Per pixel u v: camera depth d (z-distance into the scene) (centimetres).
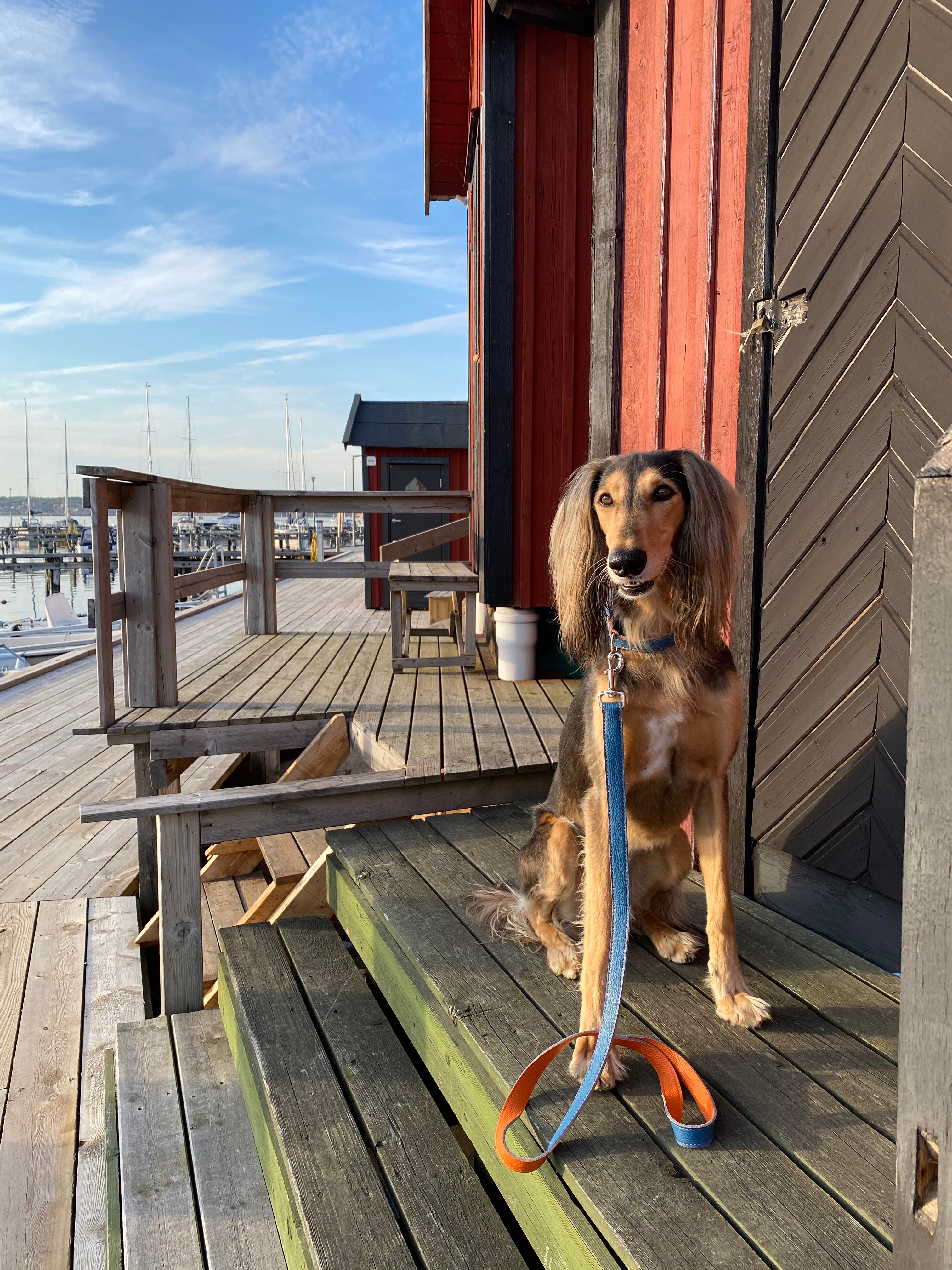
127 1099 271
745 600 258
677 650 193
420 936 238
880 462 209
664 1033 190
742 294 270
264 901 343
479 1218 176
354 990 264
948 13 182
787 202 236
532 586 519
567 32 460
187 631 1207
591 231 494
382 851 301
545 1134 159
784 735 247
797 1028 192
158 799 307
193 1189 235
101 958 400
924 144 190
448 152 842
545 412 508
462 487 1200
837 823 229
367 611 1182
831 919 237
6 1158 273
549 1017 197
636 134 355
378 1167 194
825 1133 156
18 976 383
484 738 391
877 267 205
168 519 461
